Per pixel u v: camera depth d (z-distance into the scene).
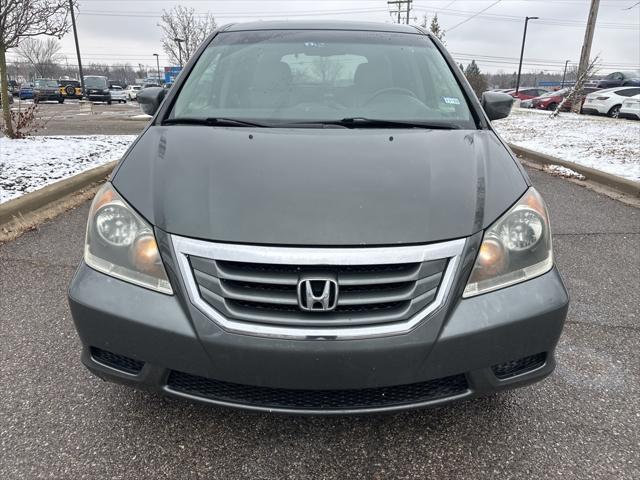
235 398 1.83
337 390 1.75
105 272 1.89
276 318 1.71
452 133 2.45
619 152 8.65
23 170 6.25
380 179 1.96
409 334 1.71
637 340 2.86
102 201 1.99
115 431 2.10
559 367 2.60
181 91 2.86
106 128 13.53
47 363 2.55
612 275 3.75
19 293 3.31
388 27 3.39
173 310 1.77
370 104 2.78
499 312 1.79
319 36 3.19
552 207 5.59
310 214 1.78
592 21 22.00
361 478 1.90
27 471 1.89
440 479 1.90
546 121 16.00
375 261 1.70
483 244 1.83
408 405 1.81
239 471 1.92
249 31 3.29
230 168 2.02
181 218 1.83
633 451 2.03
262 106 2.75
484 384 1.84
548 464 1.97
